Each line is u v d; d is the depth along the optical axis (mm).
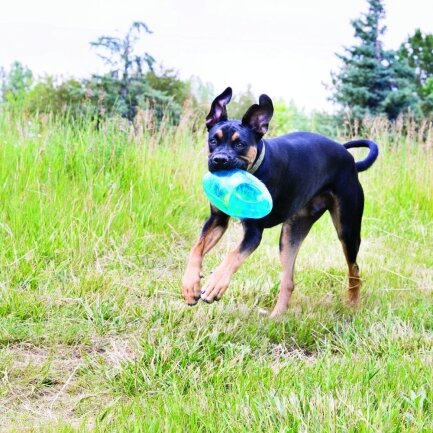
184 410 1888
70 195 3256
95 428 1822
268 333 2430
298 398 1904
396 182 4449
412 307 2682
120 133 3889
